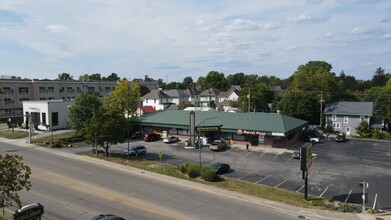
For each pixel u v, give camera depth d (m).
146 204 25.41
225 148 52.16
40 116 68.81
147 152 49.16
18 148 50.22
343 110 72.62
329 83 86.00
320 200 27.92
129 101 72.69
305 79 86.88
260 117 57.53
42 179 31.92
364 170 39.44
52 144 51.91
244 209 24.81
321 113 74.25
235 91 123.75
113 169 36.66
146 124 63.66
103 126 42.06
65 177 32.84
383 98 78.44
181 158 44.94
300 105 73.56
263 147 53.12
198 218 22.81
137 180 32.19
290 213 24.34
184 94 129.62
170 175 34.09
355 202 28.31
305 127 64.94
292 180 34.88
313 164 42.59
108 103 70.75
